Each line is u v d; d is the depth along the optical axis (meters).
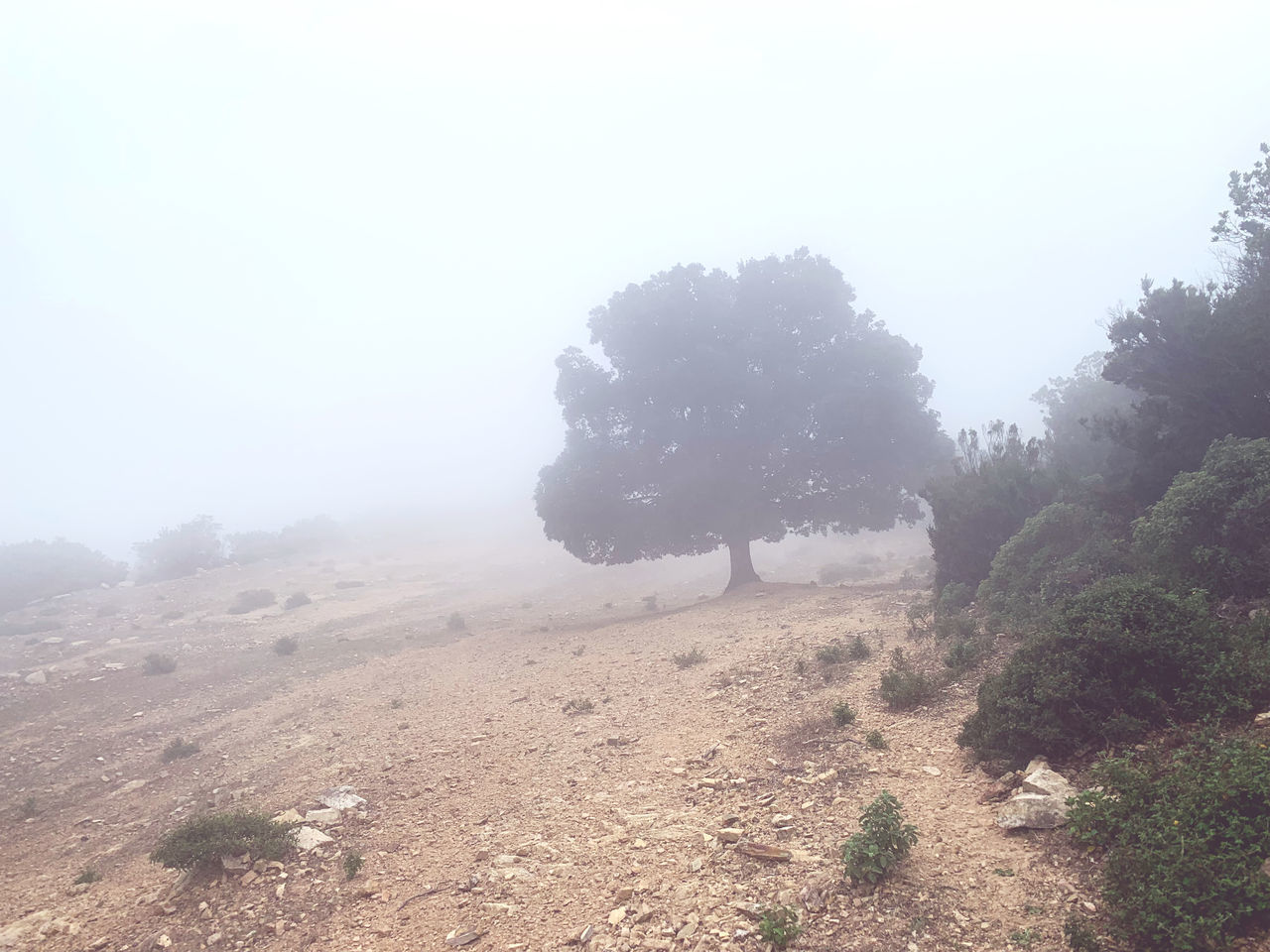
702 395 24.64
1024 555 12.04
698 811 6.91
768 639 14.84
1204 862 3.71
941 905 4.45
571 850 6.62
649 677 13.69
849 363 25.12
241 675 20.11
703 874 5.54
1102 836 4.54
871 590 19.73
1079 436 20.31
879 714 8.52
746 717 9.78
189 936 6.21
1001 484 14.62
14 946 6.65
